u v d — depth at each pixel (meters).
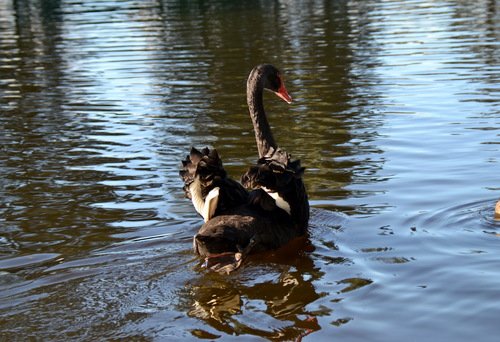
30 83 14.45
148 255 6.16
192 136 10.04
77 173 8.58
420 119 10.36
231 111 11.40
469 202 7.10
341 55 15.63
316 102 11.76
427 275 5.54
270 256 6.18
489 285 5.30
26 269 5.93
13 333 4.85
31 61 17.00
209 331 4.83
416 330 4.73
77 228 6.86
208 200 6.20
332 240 6.43
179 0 28.00
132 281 5.65
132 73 14.82
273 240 6.19
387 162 8.52
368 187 7.69
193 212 7.20
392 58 15.02
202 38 18.91
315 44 17.14
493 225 6.51
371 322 4.86
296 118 10.84
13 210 7.41
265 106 11.76
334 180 7.98
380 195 7.44
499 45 15.73
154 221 6.98
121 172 8.55
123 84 13.83
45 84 14.27
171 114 11.37
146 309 5.19
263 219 6.19
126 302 5.29
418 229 6.52
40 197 7.78
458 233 6.37
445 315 4.90
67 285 5.59
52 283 5.64
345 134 9.84
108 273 5.79
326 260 6.02
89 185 8.12
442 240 6.23
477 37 16.94
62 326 4.95
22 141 10.17
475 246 6.05
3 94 13.55
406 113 10.73
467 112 10.59
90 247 6.36
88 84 14.02
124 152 9.38
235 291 5.47
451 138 9.36
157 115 11.34
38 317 5.08
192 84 13.52
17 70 15.95
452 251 5.98
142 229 6.77
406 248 6.11
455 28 18.45
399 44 16.61
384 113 10.80
